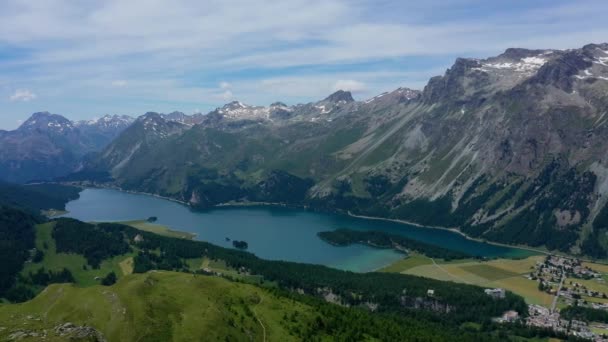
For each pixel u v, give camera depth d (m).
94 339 172.25
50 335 165.25
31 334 165.25
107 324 193.38
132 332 188.50
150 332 190.75
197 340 190.38
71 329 172.62
